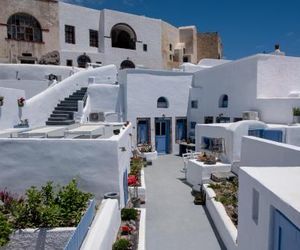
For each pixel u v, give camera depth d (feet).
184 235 32.14
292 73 62.59
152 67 123.95
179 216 37.24
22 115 52.06
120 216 30.55
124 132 39.19
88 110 69.36
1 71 75.31
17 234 22.75
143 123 77.05
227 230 28.66
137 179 44.55
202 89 78.84
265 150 31.40
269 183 17.40
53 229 22.89
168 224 34.83
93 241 19.95
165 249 29.09
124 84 75.10
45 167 30.60
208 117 76.48
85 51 109.19
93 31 111.86
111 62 112.27
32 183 30.73
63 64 101.19
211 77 75.00
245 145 37.50
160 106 79.20
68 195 25.25
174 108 80.23
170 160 71.46
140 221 31.73
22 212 23.65
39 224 23.43
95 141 30.42
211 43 152.05
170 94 79.46
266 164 31.17
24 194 30.63
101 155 30.50
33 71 77.15
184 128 82.48
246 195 20.97
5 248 22.74
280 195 15.10
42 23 100.12
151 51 123.54
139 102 75.66
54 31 102.58
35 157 30.58
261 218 17.62
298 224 12.82
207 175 46.03
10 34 95.61
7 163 30.63
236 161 46.73
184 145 76.07
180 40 143.54
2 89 44.34
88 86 72.43
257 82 59.88
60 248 22.85
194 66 91.15
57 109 66.13
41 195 25.39
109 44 111.96
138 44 119.44
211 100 75.31
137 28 119.03
